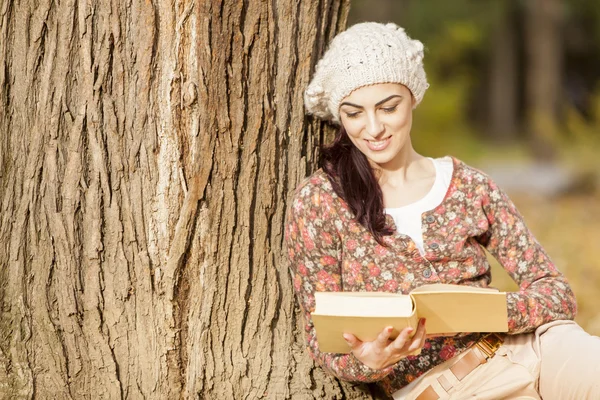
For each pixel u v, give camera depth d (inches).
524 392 121.3
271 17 126.1
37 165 125.7
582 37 1147.3
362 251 122.3
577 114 589.3
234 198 127.1
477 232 124.5
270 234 131.3
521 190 579.5
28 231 127.2
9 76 125.8
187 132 124.7
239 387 129.6
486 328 111.4
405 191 126.7
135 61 123.9
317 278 124.1
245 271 129.4
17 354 127.1
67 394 127.5
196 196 125.1
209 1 120.6
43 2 123.1
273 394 129.8
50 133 124.8
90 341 127.9
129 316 128.2
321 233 123.0
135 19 122.8
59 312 127.4
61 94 124.2
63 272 126.4
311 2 130.4
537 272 128.3
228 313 129.5
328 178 123.6
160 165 125.8
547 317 122.6
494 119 1146.0
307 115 133.3
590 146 559.5
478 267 124.6
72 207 125.4
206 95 122.8
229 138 125.3
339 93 121.0
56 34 123.8
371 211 121.0
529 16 1047.6
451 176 126.8
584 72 1191.6
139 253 127.1
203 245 127.2
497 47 1135.6
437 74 926.4
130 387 129.0
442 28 951.0
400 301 102.8
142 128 125.2
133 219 126.7
